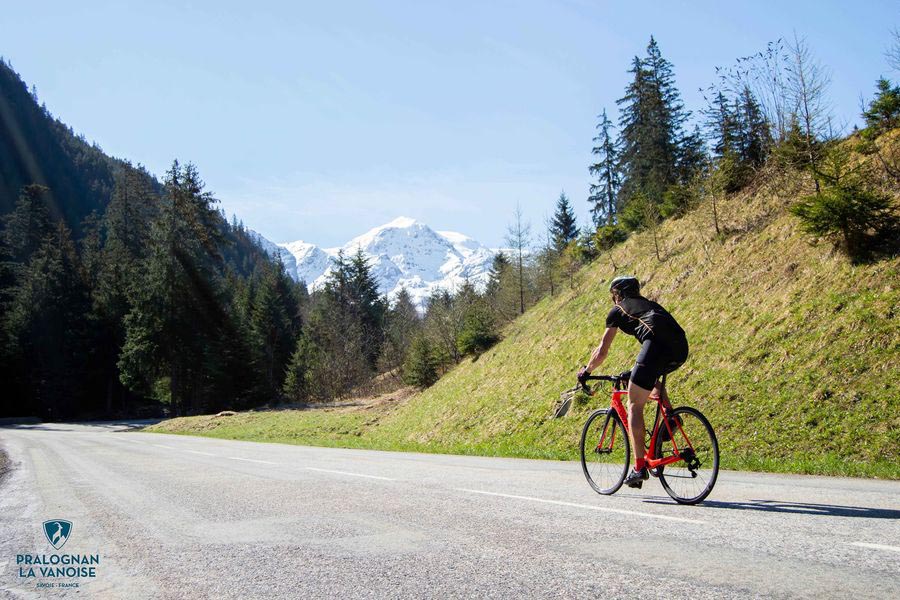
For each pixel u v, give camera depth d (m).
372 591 3.12
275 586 3.27
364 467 9.82
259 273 142.00
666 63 41.97
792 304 17.17
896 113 21.02
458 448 16.14
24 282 72.88
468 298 46.31
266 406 51.72
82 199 177.75
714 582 3.01
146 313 53.22
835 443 12.12
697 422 5.39
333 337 62.75
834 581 2.96
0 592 3.41
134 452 16.61
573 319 30.66
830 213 16.34
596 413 6.41
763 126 28.11
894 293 14.66
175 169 55.09
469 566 3.48
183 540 4.56
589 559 3.53
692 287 23.38
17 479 10.32
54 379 64.31
